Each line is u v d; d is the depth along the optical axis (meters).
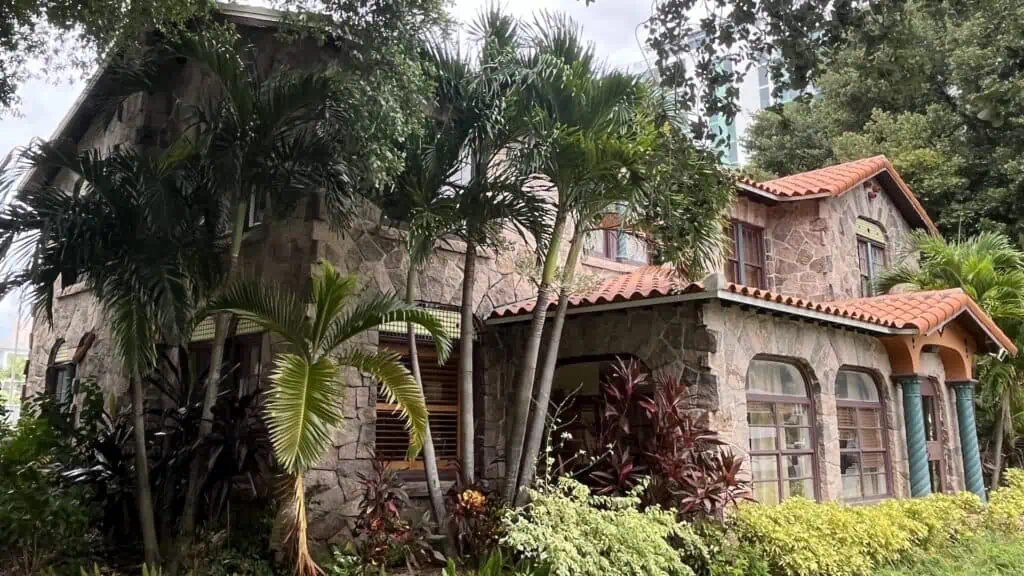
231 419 9.52
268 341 10.23
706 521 9.56
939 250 16.89
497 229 10.23
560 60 9.48
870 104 26.25
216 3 9.67
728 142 8.03
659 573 8.14
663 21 7.55
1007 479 15.36
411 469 10.89
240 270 10.93
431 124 9.62
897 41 7.13
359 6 8.68
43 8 9.45
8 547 8.79
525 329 12.05
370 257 10.68
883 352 13.89
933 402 15.18
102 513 9.60
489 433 11.78
